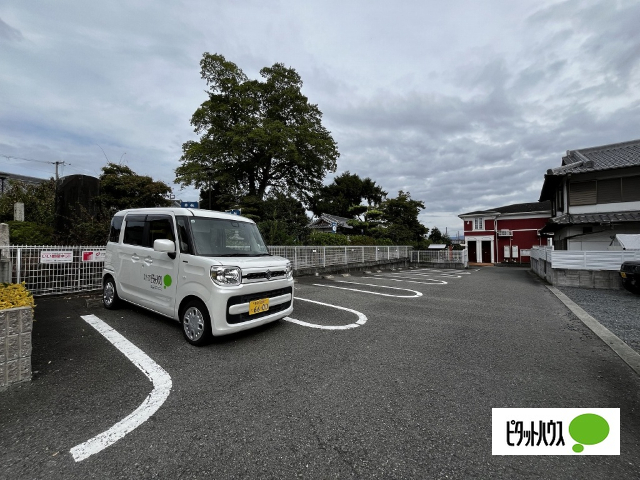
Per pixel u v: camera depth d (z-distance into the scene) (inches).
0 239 233.1
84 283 259.3
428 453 72.7
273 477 64.4
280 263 170.6
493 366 125.0
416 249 1027.3
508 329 181.0
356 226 966.4
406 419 86.4
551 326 188.1
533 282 437.4
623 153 568.7
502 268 868.0
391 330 176.4
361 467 67.7
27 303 110.3
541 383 110.0
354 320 196.7
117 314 192.4
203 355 132.0
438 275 553.6
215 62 844.6
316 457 70.6
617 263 343.0
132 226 189.6
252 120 813.2
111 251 202.5
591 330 178.5
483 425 84.4
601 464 71.1
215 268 137.9
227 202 801.6
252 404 93.4
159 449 72.5
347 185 1546.5
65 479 62.8
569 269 366.6
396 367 123.2
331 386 106.0
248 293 146.6
